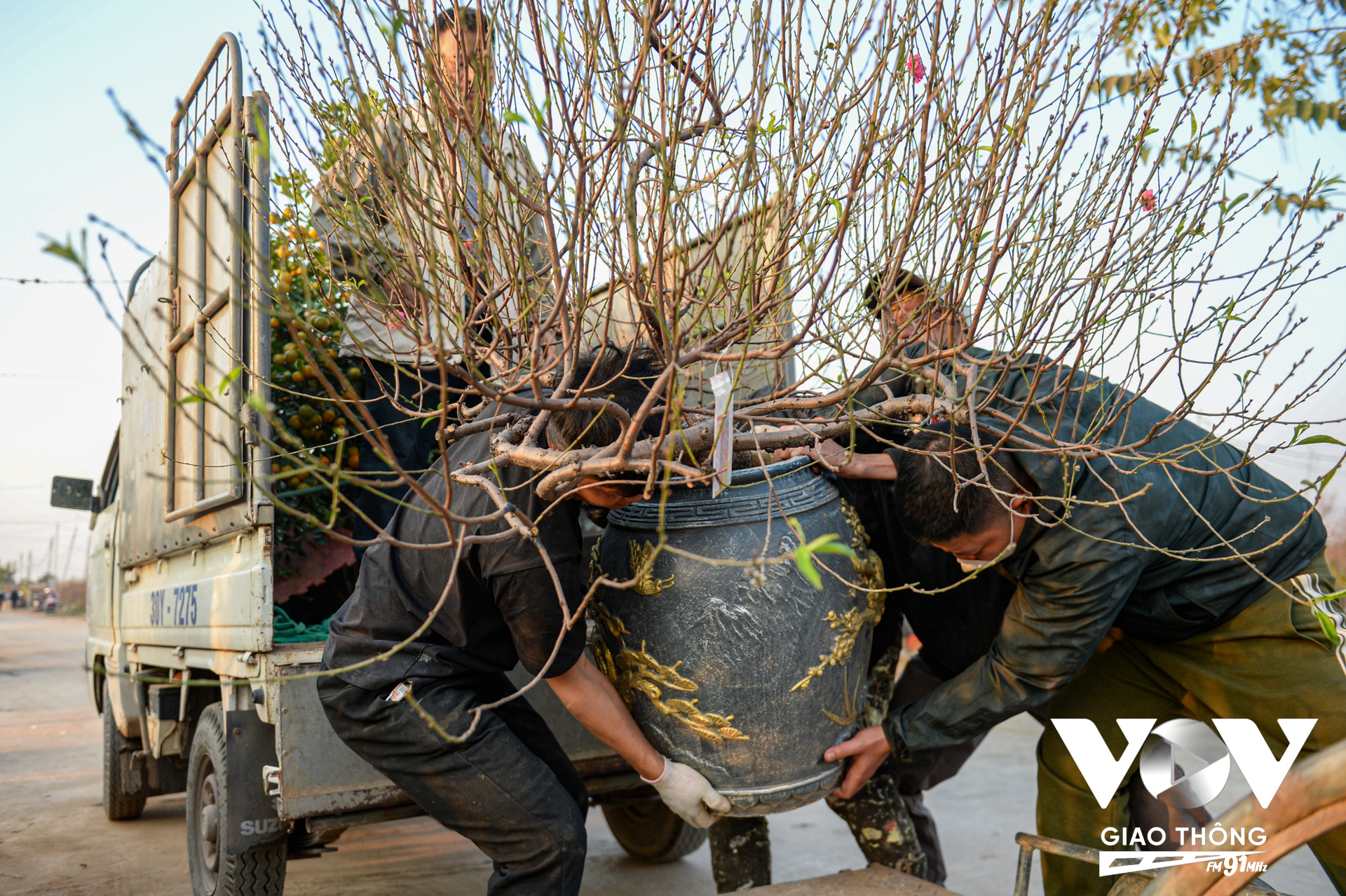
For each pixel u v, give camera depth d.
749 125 1.37
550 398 1.45
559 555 1.68
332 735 2.14
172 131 2.87
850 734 1.94
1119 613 2.07
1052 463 1.73
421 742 1.79
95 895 3.31
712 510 1.71
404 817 2.24
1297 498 1.98
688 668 1.71
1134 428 1.88
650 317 1.59
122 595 4.02
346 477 1.05
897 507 1.89
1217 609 1.96
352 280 1.87
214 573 2.69
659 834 3.52
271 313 1.05
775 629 1.69
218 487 2.44
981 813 4.34
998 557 1.79
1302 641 1.91
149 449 3.48
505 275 1.74
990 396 1.62
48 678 12.52
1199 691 2.06
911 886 1.76
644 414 1.19
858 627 1.82
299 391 2.77
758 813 1.84
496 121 1.54
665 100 1.38
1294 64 2.14
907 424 1.72
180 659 2.95
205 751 2.55
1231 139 1.49
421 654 1.84
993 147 1.43
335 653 1.89
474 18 1.51
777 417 1.95
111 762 4.18
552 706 2.38
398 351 2.43
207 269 2.56
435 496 1.84
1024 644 1.84
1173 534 1.87
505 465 1.52
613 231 1.48
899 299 1.58
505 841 1.81
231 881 2.26
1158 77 1.45
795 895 1.75
